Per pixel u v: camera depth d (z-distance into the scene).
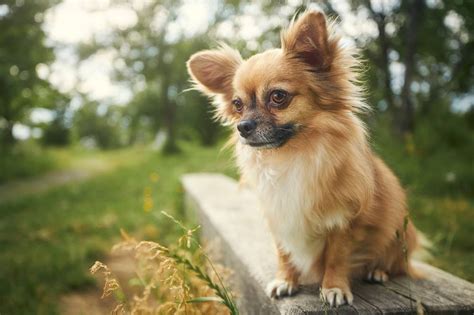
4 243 1.43
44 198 2.35
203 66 0.75
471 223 1.25
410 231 0.72
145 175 3.44
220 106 0.77
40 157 4.81
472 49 3.38
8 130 4.65
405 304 0.60
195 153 5.78
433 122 2.97
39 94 4.57
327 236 0.64
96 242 1.40
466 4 3.06
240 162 0.72
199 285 0.73
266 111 0.67
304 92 0.66
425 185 1.70
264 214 0.69
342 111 0.66
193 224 1.32
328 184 0.63
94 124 10.25
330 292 0.61
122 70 6.36
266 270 0.73
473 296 0.62
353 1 2.70
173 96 6.45
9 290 1.01
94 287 1.09
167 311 0.65
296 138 0.66
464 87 3.50
